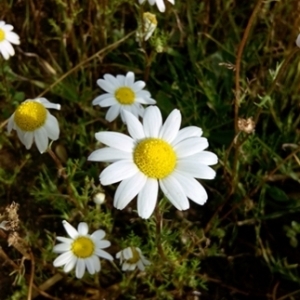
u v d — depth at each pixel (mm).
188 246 162
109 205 179
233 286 171
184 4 204
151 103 165
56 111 199
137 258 146
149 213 114
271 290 169
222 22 205
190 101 193
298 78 177
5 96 191
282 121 188
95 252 141
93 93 196
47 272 167
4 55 177
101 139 118
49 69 204
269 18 195
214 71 198
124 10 209
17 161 189
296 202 173
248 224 177
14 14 215
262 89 183
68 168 159
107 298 162
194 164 118
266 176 163
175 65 206
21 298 160
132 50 207
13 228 123
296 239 170
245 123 125
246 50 194
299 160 174
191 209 181
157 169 116
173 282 161
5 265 171
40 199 166
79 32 207
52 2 214
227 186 175
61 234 178
